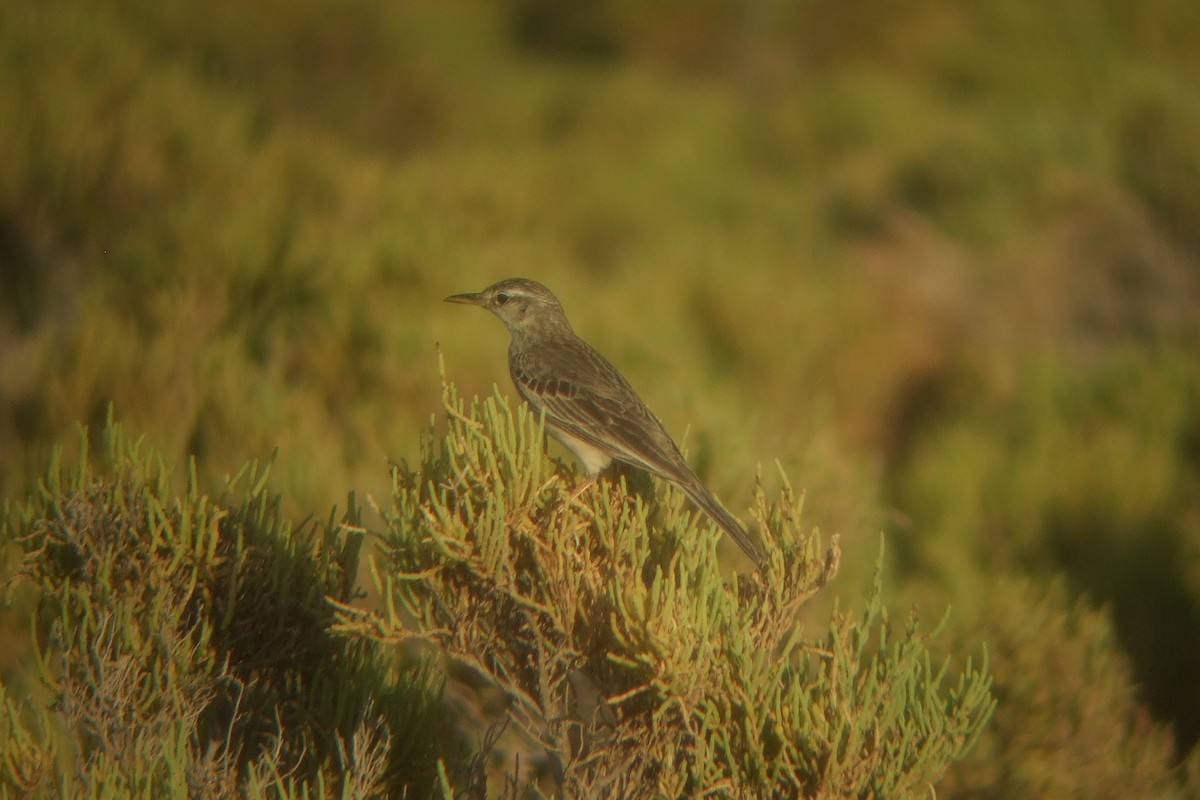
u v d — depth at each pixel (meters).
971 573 12.96
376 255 15.93
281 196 17.95
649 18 49.75
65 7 19.86
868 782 6.25
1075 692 10.17
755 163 36.78
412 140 35.84
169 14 28.89
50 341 12.88
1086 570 14.23
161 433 11.48
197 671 6.93
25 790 6.62
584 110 38.28
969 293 25.66
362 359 14.33
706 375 17.19
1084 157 27.91
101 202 17.23
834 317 22.05
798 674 6.35
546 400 9.34
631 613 6.25
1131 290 25.86
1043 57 34.91
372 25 36.50
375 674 7.29
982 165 29.47
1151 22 34.62
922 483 15.84
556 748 6.52
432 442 6.84
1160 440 16.64
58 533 7.08
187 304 13.76
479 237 18.81
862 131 35.62
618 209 30.03
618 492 7.18
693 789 6.36
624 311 18.19
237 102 20.44
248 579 7.19
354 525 7.39
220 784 6.43
